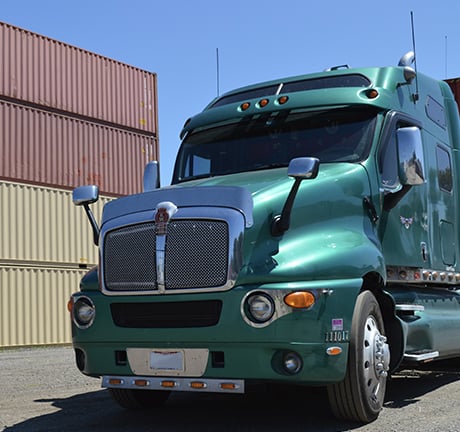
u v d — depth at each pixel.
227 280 4.37
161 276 4.54
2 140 18.66
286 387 6.67
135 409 5.79
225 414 5.39
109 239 4.83
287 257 4.51
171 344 4.52
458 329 6.43
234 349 4.36
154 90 23.20
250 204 4.52
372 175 5.50
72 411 5.82
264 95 6.37
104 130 21.41
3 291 17.84
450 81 9.34
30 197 18.92
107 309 4.78
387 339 5.29
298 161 4.61
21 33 19.58
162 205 4.63
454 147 7.40
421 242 6.20
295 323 4.30
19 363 11.48
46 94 19.97
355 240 4.99
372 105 5.73
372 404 4.79
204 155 6.19
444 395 6.02
